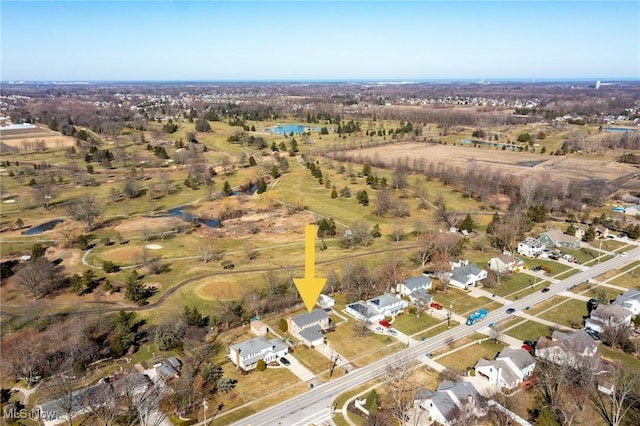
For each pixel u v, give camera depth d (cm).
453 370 7650
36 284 10481
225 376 7569
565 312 9638
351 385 7312
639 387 6900
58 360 7881
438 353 8162
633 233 13950
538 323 9194
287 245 13575
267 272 11550
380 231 14475
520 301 10150
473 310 9744
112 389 6938
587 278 11281
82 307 9844
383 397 7006
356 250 13112
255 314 9538
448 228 14812
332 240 13962
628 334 8312
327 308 9838
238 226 15225
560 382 6906
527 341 8506
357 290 10312
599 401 6800
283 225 15325
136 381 7100
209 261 12294
